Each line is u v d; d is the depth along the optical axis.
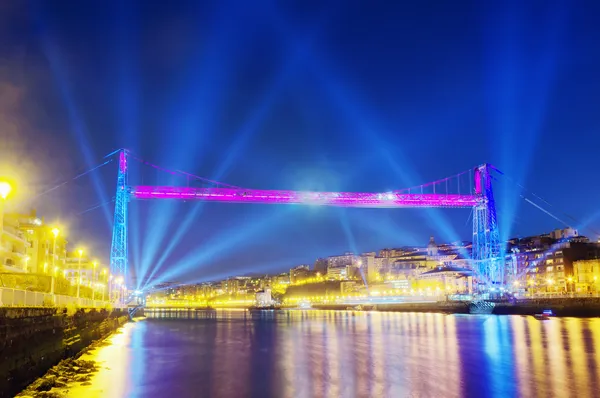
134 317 138.25
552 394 28.98
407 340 62.56
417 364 40.62
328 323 110.88
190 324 110.44
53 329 33.00
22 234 91.75
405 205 131.25
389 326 93.25
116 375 35.53
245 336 72.44
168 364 41.69
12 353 23.97
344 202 127.88
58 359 34.88
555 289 165.00
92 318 54.66
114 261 103.31
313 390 30.42
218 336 72.88
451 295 174.88
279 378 34.62
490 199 133.75
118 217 106.19
